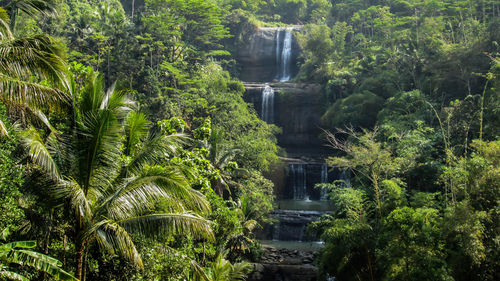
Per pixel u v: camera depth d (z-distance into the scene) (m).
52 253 10.59
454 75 36.25
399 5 65.06
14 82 8.34
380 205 17.91
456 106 27.16
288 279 22.69
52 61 8.92
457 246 14.72
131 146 12.32
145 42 43.31
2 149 8.50
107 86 39.12
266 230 31.94
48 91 8.78
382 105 42.31
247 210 26.92
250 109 46.34
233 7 77.50
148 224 8.93
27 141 8.76
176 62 43.34
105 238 8.49
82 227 8.98
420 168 23.77
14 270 8.54
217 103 39.66
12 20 12.59
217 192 26.75
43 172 8.70
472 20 45.91
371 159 20.36
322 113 50.72
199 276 11.69
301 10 83.19
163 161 13.59
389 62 46.41
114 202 8.85
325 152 50.78
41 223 9.55
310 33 60.59
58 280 9.12
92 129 9.20
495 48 34.31
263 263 25.11
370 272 16.42
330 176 40.84
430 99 35.47
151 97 35.72
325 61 55.28
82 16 44.72
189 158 15.62
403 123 32.12
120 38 42.50
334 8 72.62
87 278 11.05
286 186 40.97
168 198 9.27
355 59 58.22
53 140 9.53
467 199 14.59
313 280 22.52
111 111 9.34
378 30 61.47
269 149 36.66
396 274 14.50
